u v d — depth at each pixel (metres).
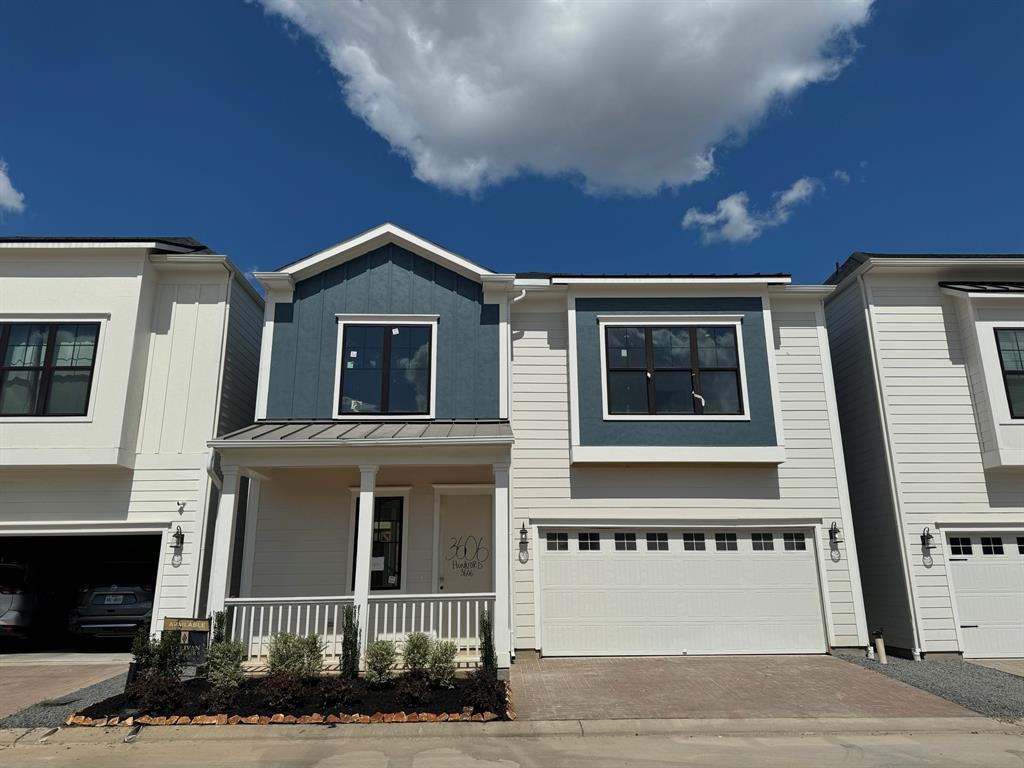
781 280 12.71
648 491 12.21
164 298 12.27
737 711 8.03
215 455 11.53
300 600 9.46
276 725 7.39
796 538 12.23
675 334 12.71
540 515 12.04
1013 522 12.09
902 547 11.98
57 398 11.32
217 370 11.98
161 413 11.75
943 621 11.66
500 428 11.08
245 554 11.11
